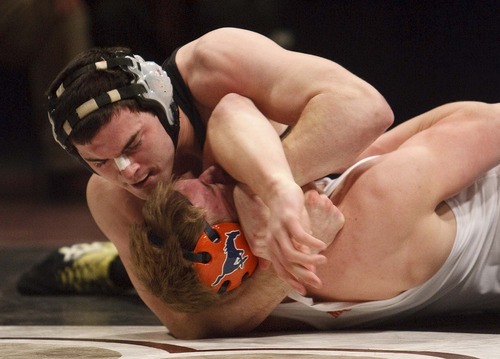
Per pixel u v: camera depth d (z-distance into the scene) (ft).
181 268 17.16
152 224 17.28
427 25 64.13
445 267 18.44
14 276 34.83
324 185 19.21
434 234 18.03
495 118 18.78
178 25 59.00
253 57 18.51
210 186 17.60
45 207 65.05
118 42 57.11
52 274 29.37
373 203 17.72
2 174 82.53
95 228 52.95
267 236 16.14
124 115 17.48
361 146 17.75
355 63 65.67
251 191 17.20
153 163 17.92
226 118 17.75
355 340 17.92
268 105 18.49
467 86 63.98
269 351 16.66
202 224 17.06
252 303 18.74
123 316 24.66
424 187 17.83
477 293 19.57
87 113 17.43
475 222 18.84
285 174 16.40
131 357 16.56
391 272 18.06
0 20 55.83
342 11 65.21
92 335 20.48
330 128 17.51
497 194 19.25
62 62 57.72
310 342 17.83
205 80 18.75
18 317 24.95
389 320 19.80
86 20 57.00
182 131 18.81
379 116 17.69
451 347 16.60
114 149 17.51
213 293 17.58
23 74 86.02
